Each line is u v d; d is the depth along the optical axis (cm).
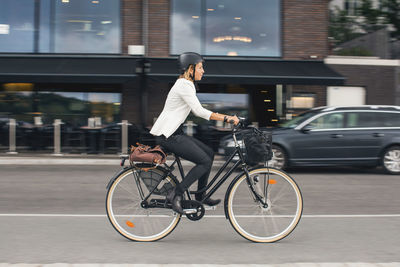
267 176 436
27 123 1524
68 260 374
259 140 425
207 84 1545
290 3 1576
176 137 422
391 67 1590
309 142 1002
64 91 1532
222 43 1568
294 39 1577
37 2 1523
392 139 1007
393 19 2155
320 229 492
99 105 1538
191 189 447
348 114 1022
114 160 1247
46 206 623
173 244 427
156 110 1532
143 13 1530
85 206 624
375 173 1038
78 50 1534
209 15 1564
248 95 1555
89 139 1408
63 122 1530
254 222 435
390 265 341
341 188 802
